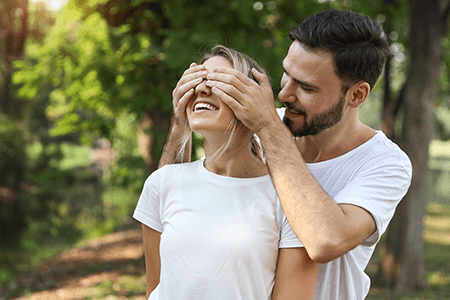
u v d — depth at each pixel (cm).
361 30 133
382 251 674
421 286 652
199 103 124
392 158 141
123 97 665
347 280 144
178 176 133
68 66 795
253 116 120
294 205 118
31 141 1902
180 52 557
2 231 1319
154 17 646
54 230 1352
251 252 117
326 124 140
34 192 1836
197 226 121
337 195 138
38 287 688
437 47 615
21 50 1003
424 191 651
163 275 125
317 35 132
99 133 808
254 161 132
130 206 1523
